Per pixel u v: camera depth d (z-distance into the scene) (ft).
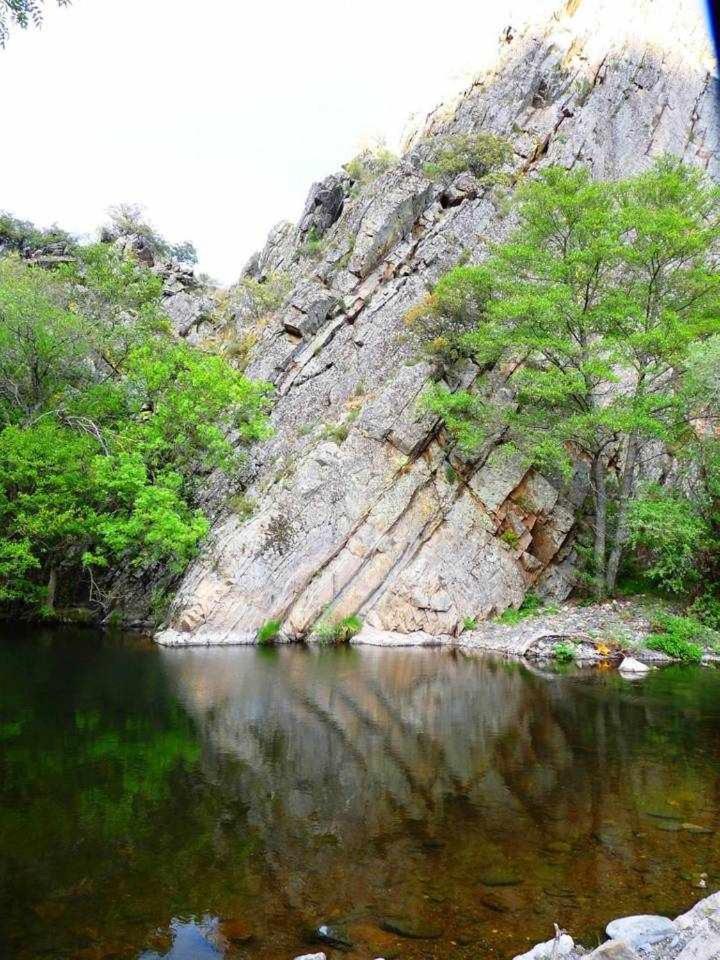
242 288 152.76
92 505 95.86
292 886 23.03
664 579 82.53
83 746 38.68
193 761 36.32
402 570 88.43
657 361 85.20
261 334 130.00
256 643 81.56
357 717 46.21
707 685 58.23
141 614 94.07
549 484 96.48
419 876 23.80
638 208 85.30
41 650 71.92
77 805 29.96
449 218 125.39
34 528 85.51
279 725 43.98
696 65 162.30
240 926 20.61
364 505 91.56
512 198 117.60
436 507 93.04
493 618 87.30
